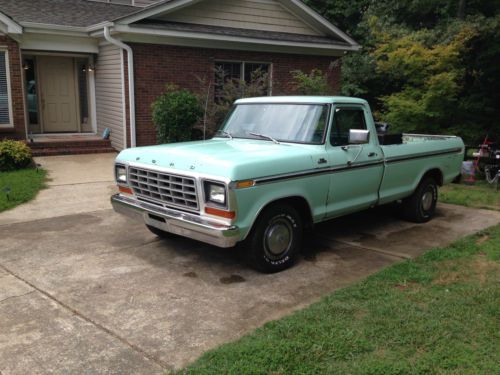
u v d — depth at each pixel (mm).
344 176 5590
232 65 13625
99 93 13953
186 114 11570
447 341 3580
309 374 3164
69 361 3350
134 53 11938
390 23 18188
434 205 7379
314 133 5438
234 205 4469
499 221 7262
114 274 4941
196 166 4703
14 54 11930
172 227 4930
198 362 3309
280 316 4051
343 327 3764
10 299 4328
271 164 4754
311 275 5016
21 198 8000
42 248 5711
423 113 11992
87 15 13539
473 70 13516
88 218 7031
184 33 11977
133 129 12258
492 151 10328
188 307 4211
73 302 4281
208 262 5328
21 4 13234
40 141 12625
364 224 7047
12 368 3258
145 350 3504
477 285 4629
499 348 3492
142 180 5301
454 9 17516
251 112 6121
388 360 3324
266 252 4945
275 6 14141
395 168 6359
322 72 14719
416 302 4246
